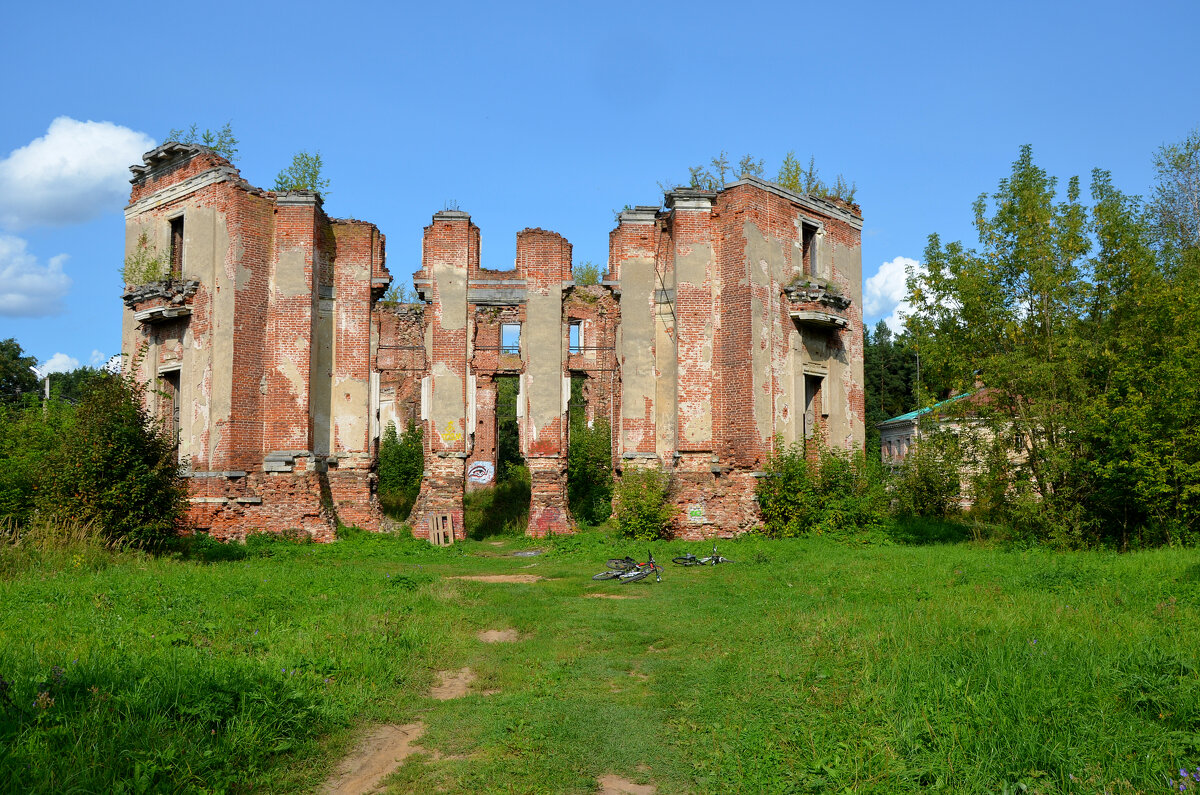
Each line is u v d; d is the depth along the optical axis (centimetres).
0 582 1181
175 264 2392
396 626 1025
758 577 1471
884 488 2336
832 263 2538
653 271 2425
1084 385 1855
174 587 1180
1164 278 1941
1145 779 501
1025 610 989
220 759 560
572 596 1356
